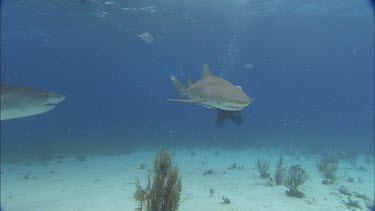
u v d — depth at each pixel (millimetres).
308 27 39438
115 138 31938
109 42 42875
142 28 35094
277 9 30078
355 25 39312
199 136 33500
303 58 69562
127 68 77188
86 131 42938
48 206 8555
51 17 29266
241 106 4285
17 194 10133
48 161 17875
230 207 8117
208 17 32125
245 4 27938
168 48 52281
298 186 10602
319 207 8312
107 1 24781
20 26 32906
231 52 57688
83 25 32656
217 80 5270
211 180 11953
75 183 11688
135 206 8234
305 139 33406
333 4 28906
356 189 11047
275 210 7926
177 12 29375
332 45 56281
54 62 64250
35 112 3236
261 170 12969
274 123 66250
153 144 26969
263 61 68438
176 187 5902
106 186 11000
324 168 14531
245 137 33281
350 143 31500
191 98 5754
